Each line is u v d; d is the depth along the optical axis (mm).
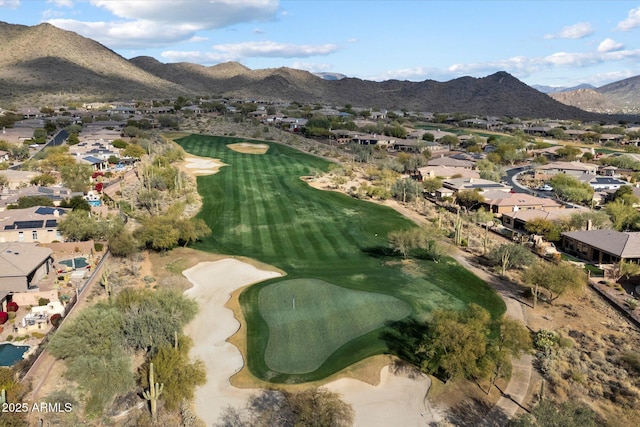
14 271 65938
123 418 45250
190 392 47375
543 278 70375
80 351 49531
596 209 128125
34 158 151625
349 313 67188
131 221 102062
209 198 126188
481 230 109312
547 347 58875
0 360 51906
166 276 77750
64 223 86750
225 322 64562
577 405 47094
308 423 43594
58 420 43156
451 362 50000
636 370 55312
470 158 196875
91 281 71188
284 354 57375
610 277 82188
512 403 49625
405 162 179375
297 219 112000
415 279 79688
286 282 77062
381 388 51594
